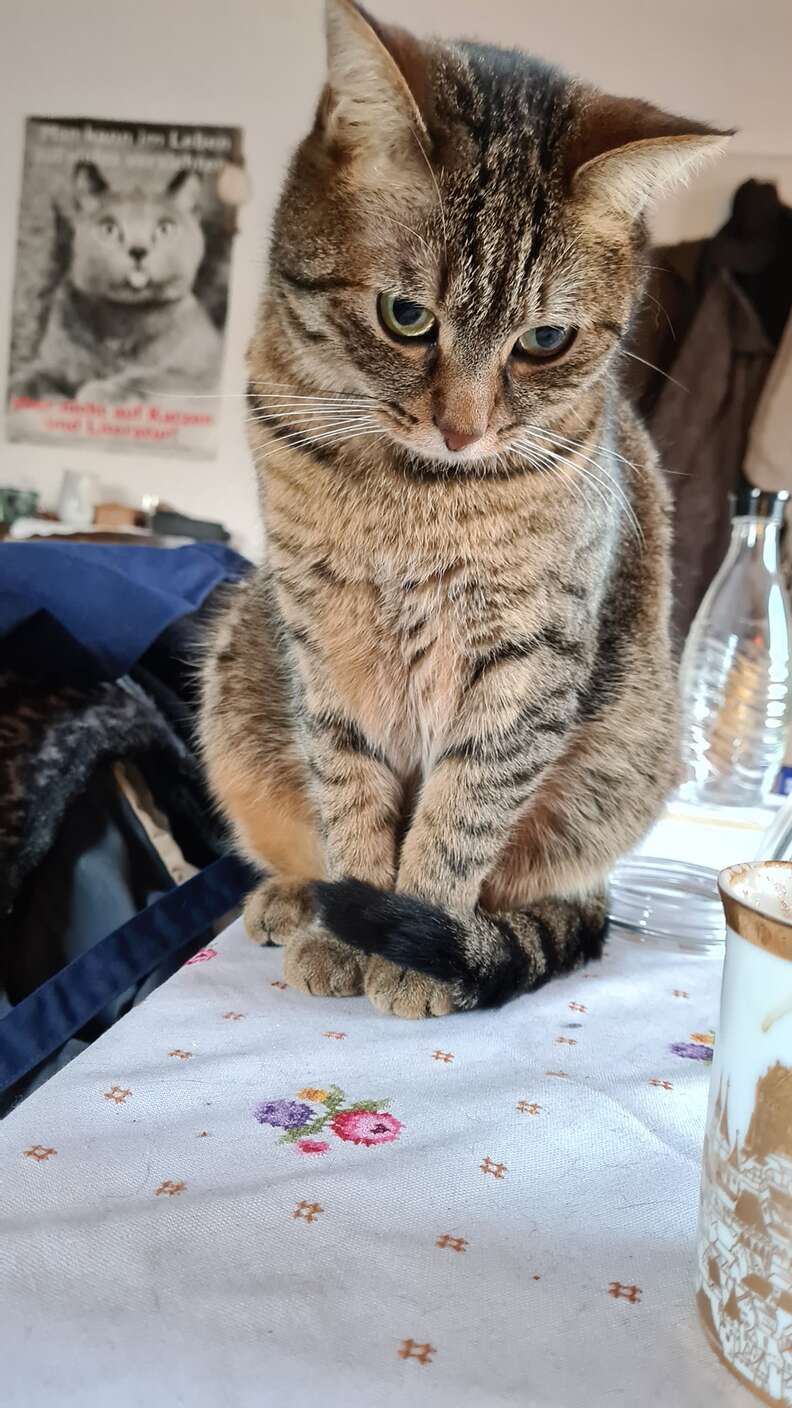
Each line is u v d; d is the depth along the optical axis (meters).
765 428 1.34
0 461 1.67
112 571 0.63
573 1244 0.26
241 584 0.69
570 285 0.49
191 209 1.57
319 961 0.45
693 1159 0.31
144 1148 0.29
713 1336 0.22
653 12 1.42
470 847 0.54
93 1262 0.24
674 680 0.65
